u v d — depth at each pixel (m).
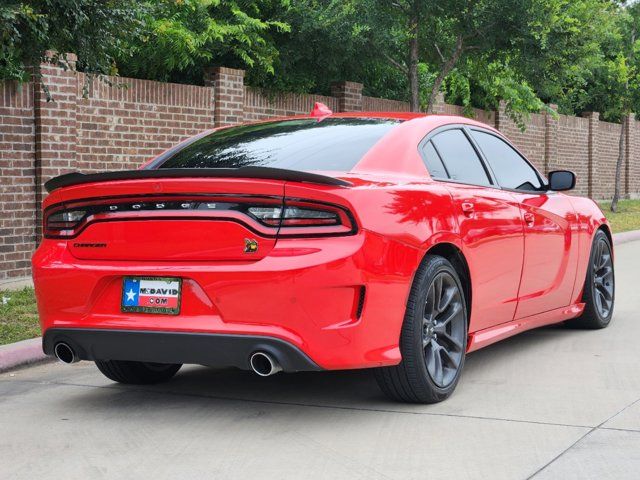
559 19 14.13
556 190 6.16
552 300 6.14
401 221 4.33
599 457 3.71
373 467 3.67
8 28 7.19
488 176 5.55
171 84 11.98
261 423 4.40
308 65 15.30
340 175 4.42
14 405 4.97
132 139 11.48
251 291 4.04
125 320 4.32
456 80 19.19
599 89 24.28
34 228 10.22
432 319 4.64
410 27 14.24
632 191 28.81
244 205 4.14
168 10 12.27
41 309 4.60
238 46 13.88
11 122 9.95
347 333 4.07
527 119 21.98
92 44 8.14
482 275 5.09
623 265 11.84
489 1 13.80
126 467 3.76
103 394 5.18
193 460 3.83
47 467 3.79
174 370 5.53
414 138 4.96
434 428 4.22
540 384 5.09
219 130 5.62
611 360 5.75
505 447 3.88
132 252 4.35
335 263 4.01
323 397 4.91
